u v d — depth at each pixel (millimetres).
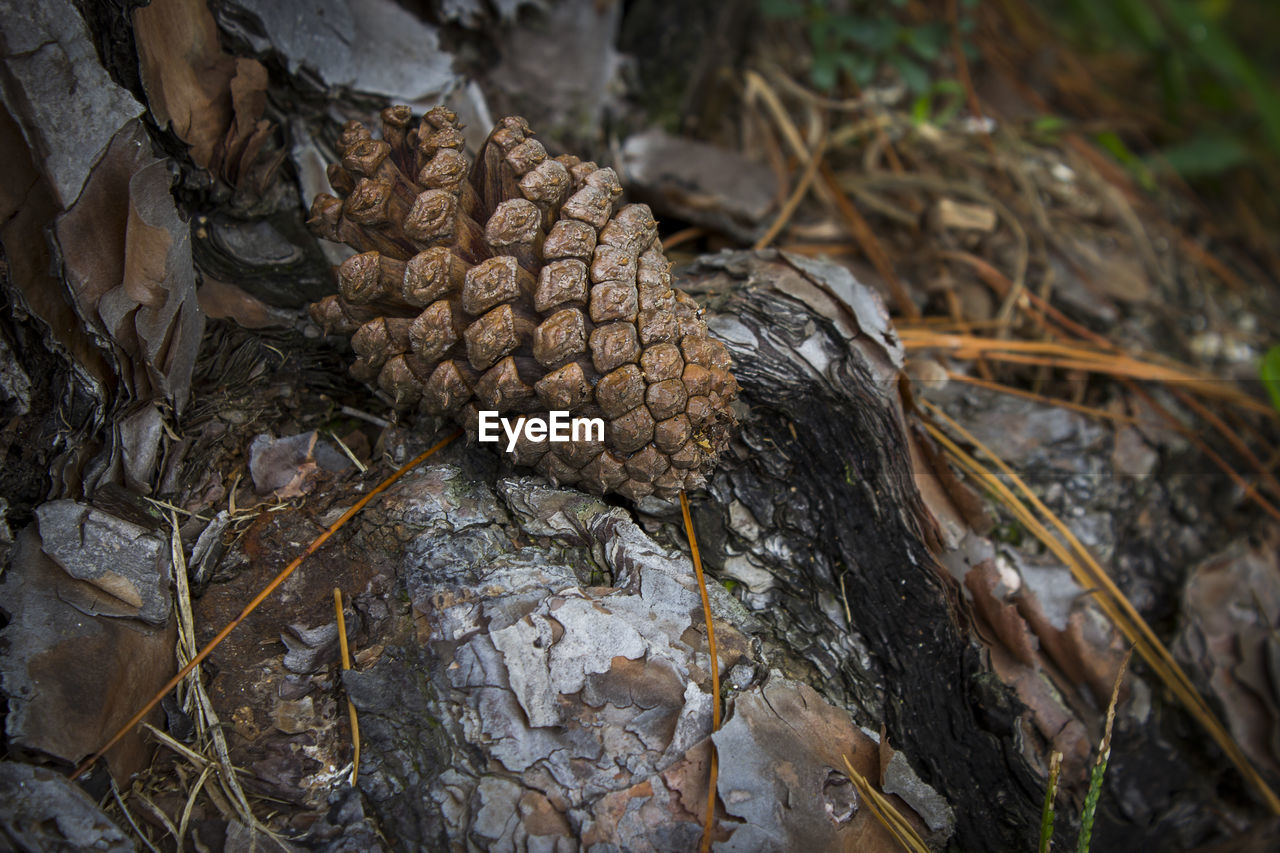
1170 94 624
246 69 325
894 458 324
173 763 277
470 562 292
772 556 321
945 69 556
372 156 269
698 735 270
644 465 280
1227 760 366
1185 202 583
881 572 323
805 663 310
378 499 306
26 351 290
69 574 276
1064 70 633
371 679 279
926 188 477
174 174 310
